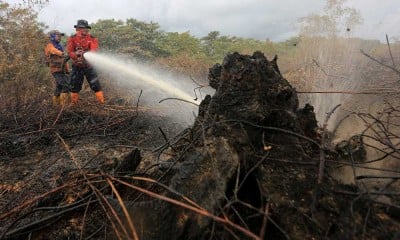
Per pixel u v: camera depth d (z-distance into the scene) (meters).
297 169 2.29
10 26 8.26
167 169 2.71
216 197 2.10
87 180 2.43
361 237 1.85
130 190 2.81
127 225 2.20
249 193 2.35
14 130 5.09
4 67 6.96
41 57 8.67
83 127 5.36
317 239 1.89
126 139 4.88
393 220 2.03
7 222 2.81
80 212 2.65
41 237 2.49
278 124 2.65
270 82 2.76
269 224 2.08
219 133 2.47
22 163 4.29
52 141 4.93
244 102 2.64
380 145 3.19
